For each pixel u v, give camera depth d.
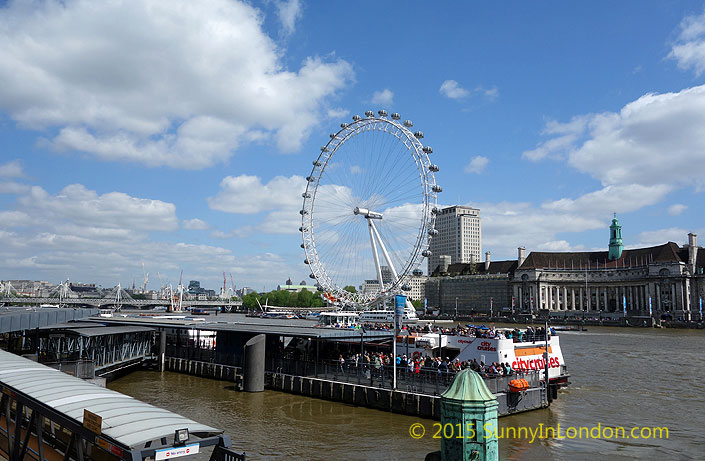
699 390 57.25
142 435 16.98
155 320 86.69
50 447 23.20
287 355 60.62
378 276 102.00
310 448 35.94
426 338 53.69
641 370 73.19
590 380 64.06
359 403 48.16
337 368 52.06
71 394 21.55
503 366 45.84
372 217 100.25
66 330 57.78
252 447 36.22
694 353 95.94
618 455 34.69
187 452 17.45
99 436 17.28
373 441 37.41
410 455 34.44
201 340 76.00
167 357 70.06
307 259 100.81
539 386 47.16
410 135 89.12
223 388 56.88
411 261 86.88
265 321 183.25
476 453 14.77
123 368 65.44
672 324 195.38
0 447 25.45
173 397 52.22
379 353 56.97
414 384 45.78
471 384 15.23
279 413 45.50
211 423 42.34
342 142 101.31
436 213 86.94
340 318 76.00
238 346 64.25
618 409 47.53
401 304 53.06
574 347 108.44
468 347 50.84
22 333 66.00
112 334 60.34
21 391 22.14
